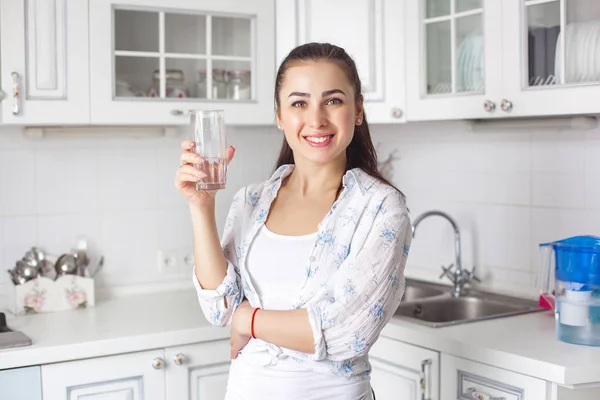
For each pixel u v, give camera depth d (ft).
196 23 8.55
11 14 7.64
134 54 8.23
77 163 9.22
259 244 5.44
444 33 7.91
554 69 6.88
